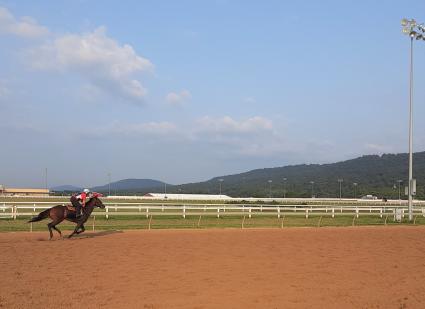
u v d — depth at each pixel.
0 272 13.10
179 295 10.73
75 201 20.91
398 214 35.88
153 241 20.30
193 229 26.64
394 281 12.68
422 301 10.55
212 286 11.69
